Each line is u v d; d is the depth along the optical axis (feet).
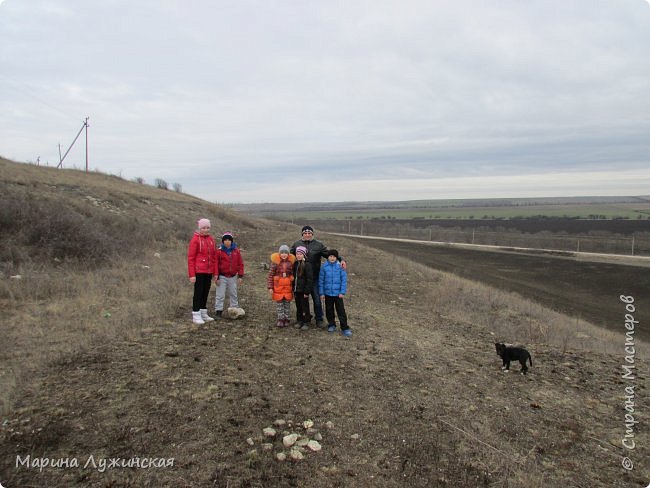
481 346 25.85
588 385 19.97
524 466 13.12
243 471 11.67
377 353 22.09
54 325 21.38
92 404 14.05
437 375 19.80
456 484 12.02
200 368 17.65
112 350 18.67
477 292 47.70
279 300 24.57
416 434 14.38
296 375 18.10
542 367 22.21
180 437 12.81
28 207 40.68
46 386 14.99
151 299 27.84
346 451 13.10
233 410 14.62
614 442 14.94
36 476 10.71
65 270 33.60
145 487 10.69
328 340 23.54
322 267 25.20
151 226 59.16
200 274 23.84
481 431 14.94
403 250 108.78
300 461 12.35
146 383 15.80
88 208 53.83
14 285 27.27
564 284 69.10
